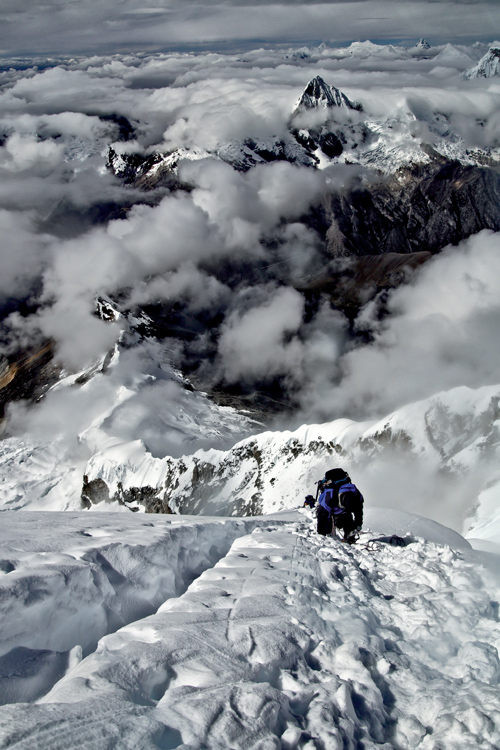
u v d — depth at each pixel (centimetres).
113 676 301
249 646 360
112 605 487
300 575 566
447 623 464
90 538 626
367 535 978
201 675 316
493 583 596
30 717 243
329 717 289
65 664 387
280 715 285
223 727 260
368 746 282
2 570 455
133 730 241
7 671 349
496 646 413
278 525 1048
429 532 1155
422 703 330
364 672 354
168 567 617
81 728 238
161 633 371
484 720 288
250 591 492
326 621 448
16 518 808
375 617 486
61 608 426
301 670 353
